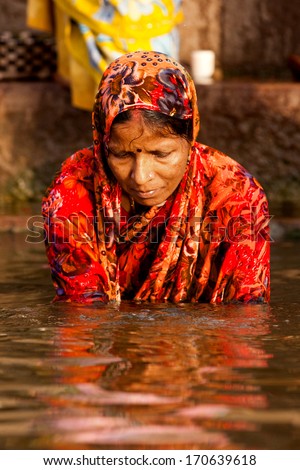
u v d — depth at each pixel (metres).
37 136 14.64
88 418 4.02
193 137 5.91
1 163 14.70
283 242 10.38
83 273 6.23
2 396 4.33
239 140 14.68
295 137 14.62
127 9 12.17
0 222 11.72
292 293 6.96
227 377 4.58
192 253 6.23
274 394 4.32
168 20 12.33
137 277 6.39
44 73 15.02
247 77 16.42
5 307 6.34
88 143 14.66
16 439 3.82
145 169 5.65
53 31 13.78
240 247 6.26
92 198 6.24
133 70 5.77
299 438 3.81
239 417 4.03
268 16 16.38
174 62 5.91
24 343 5.26
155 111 5.63
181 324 5.67
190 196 6.20
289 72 16.45
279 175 14.70
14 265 8.71
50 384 4.49
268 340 5.30
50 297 6.84
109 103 5.71
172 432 3.87
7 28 15.70
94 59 12.41
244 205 6.26
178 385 4.46
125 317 5.85
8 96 14.56
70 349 5.11
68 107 14.59
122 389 4.40
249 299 6.31
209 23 16.30
